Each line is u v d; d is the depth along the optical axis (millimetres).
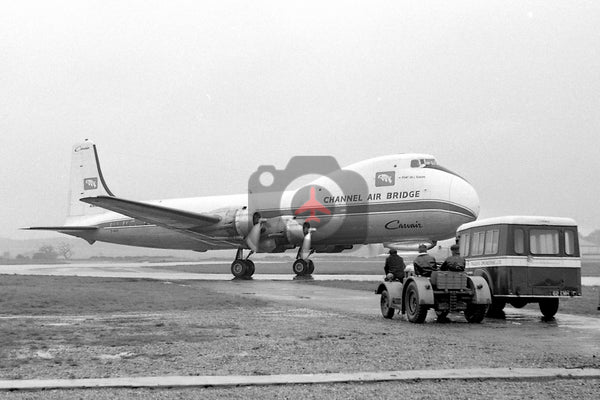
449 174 29219
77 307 15203
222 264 63375
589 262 77688
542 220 14242
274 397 6133
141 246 37281
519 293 13938
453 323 13156
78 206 39156
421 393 6293
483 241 15008
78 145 39406
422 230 29047
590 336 10812
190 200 34938
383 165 30016
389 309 13562
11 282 24125
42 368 7508
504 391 6379
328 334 10648
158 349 8953
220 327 11523
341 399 6062
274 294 20344
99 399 6004
